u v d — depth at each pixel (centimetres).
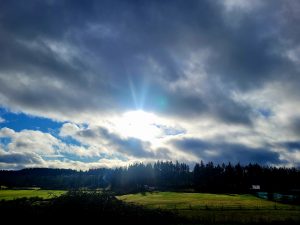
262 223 5072
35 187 14562
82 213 4909
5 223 4556
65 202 5116
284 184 15775
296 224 4978
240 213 6391
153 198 10338
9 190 11425
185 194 12044
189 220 5288
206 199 10038
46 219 4716
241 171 17900
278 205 8231
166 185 16175
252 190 13912
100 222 4788
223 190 13950
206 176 18388
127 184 16738
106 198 5469
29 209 4897
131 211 5222
